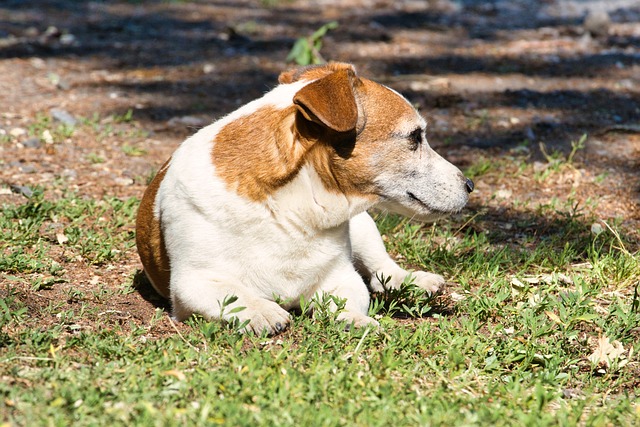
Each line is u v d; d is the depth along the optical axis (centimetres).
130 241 724
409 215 593
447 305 633
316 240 558
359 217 680
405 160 570
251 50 1578
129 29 1742
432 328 569
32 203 747
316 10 2006
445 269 706
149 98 1234
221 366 481
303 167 540
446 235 772
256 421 413
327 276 579
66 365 470
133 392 435
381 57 1515
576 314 586
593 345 566
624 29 1762
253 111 563
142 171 932
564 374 512
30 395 421
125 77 1356
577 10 2000
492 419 433
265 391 443
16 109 1129
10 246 677
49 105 1161
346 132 538
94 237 707
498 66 1464
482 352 523
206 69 1425
